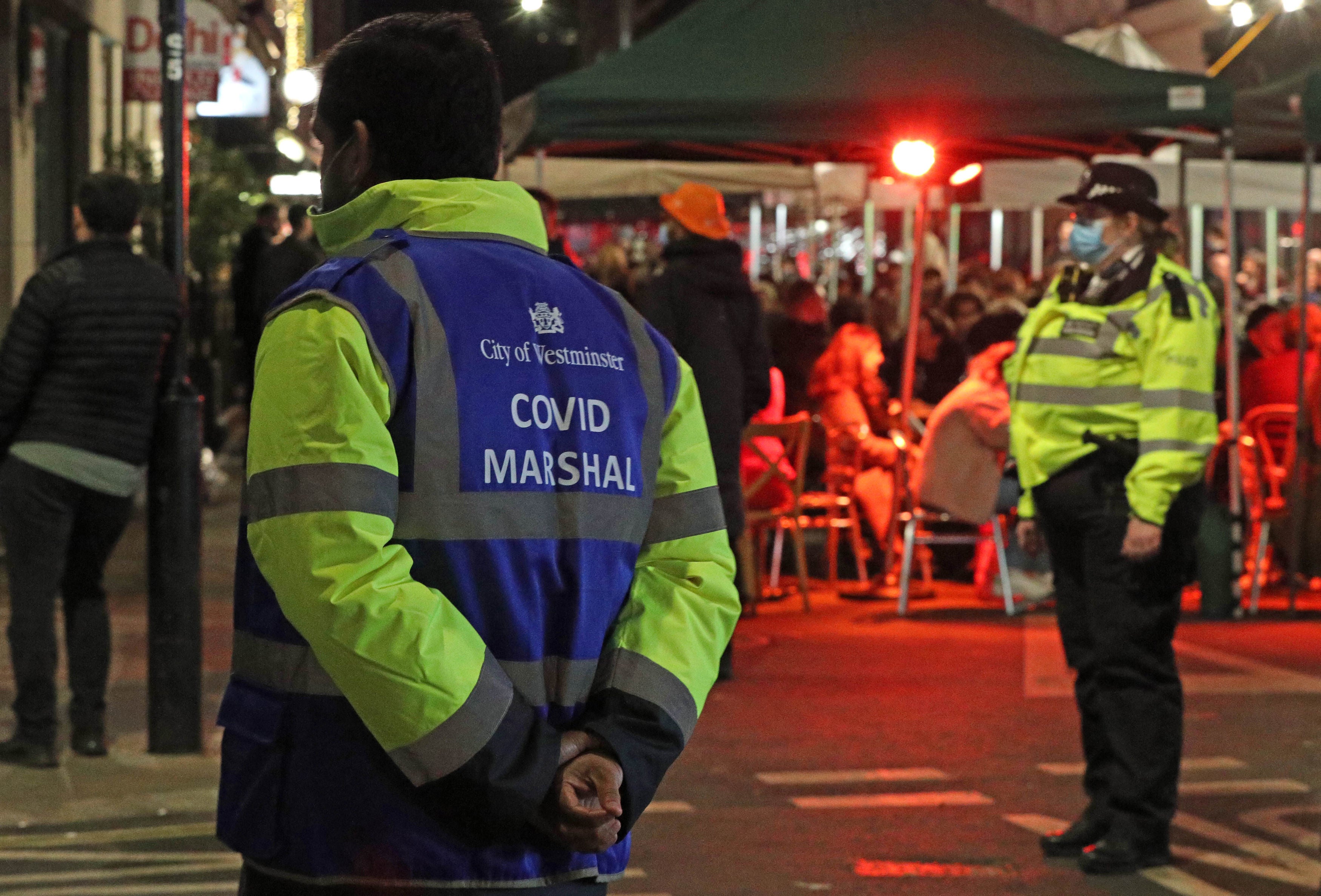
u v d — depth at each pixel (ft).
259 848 9.45
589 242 121.90
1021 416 23.30
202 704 29.07
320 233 10.40
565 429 9.92
